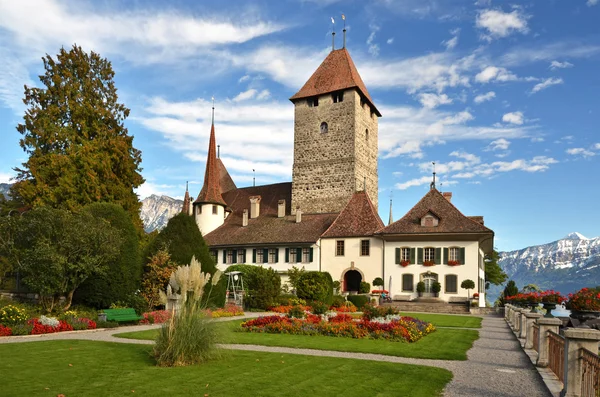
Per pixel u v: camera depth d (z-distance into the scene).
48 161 37.12
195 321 13.05
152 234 41.25
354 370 12.38
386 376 11.77
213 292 30.50
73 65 41.09
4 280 29.25
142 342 17.05
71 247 22.61
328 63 59.00
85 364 12.60
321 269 49.34
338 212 54.44
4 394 9.48
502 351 17.05
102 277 25.28
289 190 60.75
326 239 49.62
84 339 17.81
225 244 54.69
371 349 16.38
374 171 60.94
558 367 11.98
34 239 23.03
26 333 18.86
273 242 51.72
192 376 11.24
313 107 57.94
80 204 35.25
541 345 13.75
